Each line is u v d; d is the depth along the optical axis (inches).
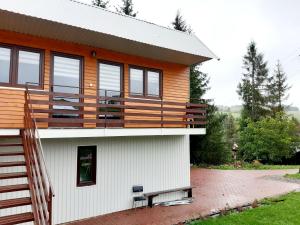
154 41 426.0
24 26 348.2
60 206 382.0
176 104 467.2
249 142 1210.0
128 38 394.3
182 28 1093.8
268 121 1189.1
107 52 438.9
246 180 692.1
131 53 458.6
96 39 396.5
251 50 1668.3
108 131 392.5
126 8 1086.4
